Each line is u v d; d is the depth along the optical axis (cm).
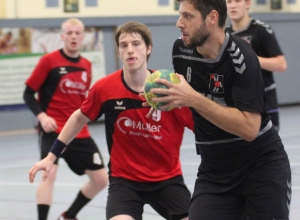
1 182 1533
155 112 781
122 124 790
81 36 1135
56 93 1120
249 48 629
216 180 681
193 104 582
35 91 1115
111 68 2758
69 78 1125
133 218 759
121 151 801
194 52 648
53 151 799
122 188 789
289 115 2864
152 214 1150
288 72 3209
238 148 655
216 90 638
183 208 781
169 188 793
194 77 652
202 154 692
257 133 615
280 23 3150
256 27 1137
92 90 802
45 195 1022
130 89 786
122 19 2759
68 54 1136
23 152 2038
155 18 2834
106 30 2734
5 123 2541
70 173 1630
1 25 2478
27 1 2645
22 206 1252
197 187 696
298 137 2131
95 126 2727
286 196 648
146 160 795
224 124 590
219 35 619
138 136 787
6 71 2511
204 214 666
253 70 611
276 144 664
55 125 1059
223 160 670
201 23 607
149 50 808
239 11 1135
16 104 2556
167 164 800
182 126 801
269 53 1126
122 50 786
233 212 671
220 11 611
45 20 2570
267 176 649
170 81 598
